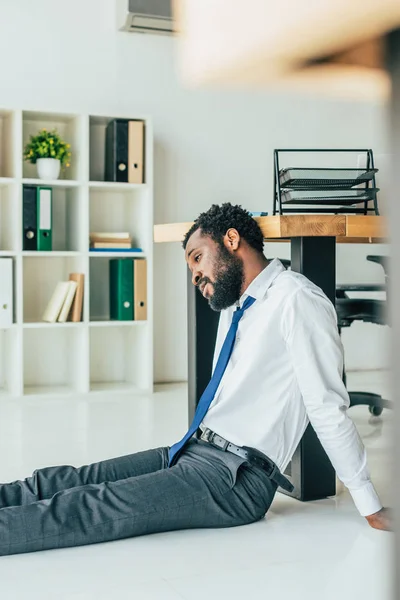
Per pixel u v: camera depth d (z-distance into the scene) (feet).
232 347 7.08
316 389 6.56
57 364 16.96
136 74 17.25
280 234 7.36
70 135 16.47
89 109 16.93
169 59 17.44
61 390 16.08
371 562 6.06
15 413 13.73
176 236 9.00
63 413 13.73
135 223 16.80
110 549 6.37
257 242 7.15
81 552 6.30
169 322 17.72
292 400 6.86
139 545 6.47
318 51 0.53
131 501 6.49
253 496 6.91
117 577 5.78
